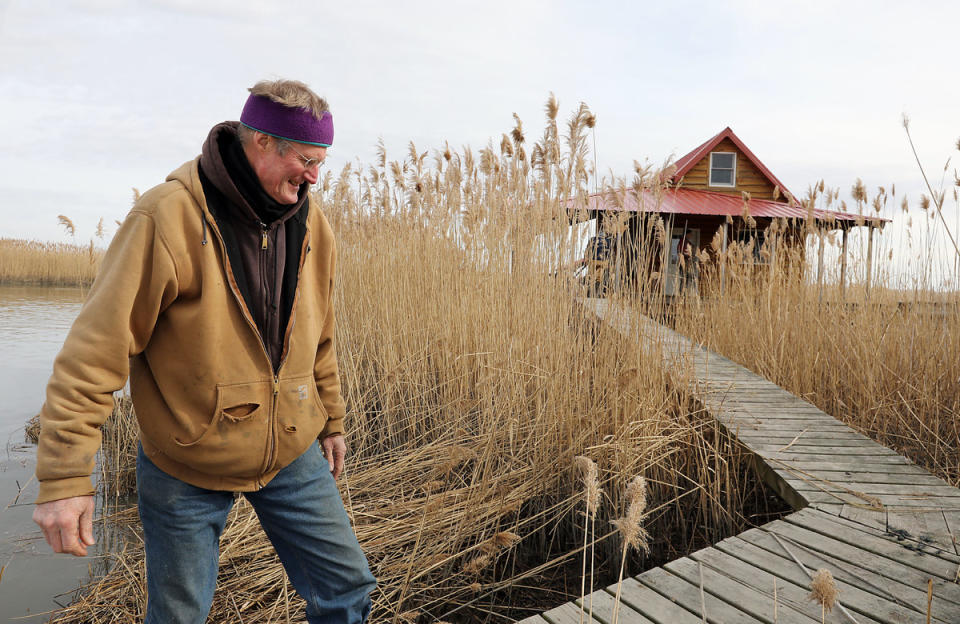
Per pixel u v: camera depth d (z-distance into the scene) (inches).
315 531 69.6
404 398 198.1
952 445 183.8
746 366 259.8
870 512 116.9
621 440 136.6
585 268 182.9
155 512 63.2
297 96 60.0
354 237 253.6
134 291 57.1
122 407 196.2
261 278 64.3
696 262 261.0
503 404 159.9
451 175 227.9
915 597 87.9
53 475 53.2
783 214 526.0
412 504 139.2
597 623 84.7
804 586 92.5
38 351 378.0
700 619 84.7
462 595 117.0
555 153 183.5
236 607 103.1
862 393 206.2
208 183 61.4
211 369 61.4
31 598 117.3
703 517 143.6
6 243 840.3
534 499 143.1
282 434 66.3
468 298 200.8
